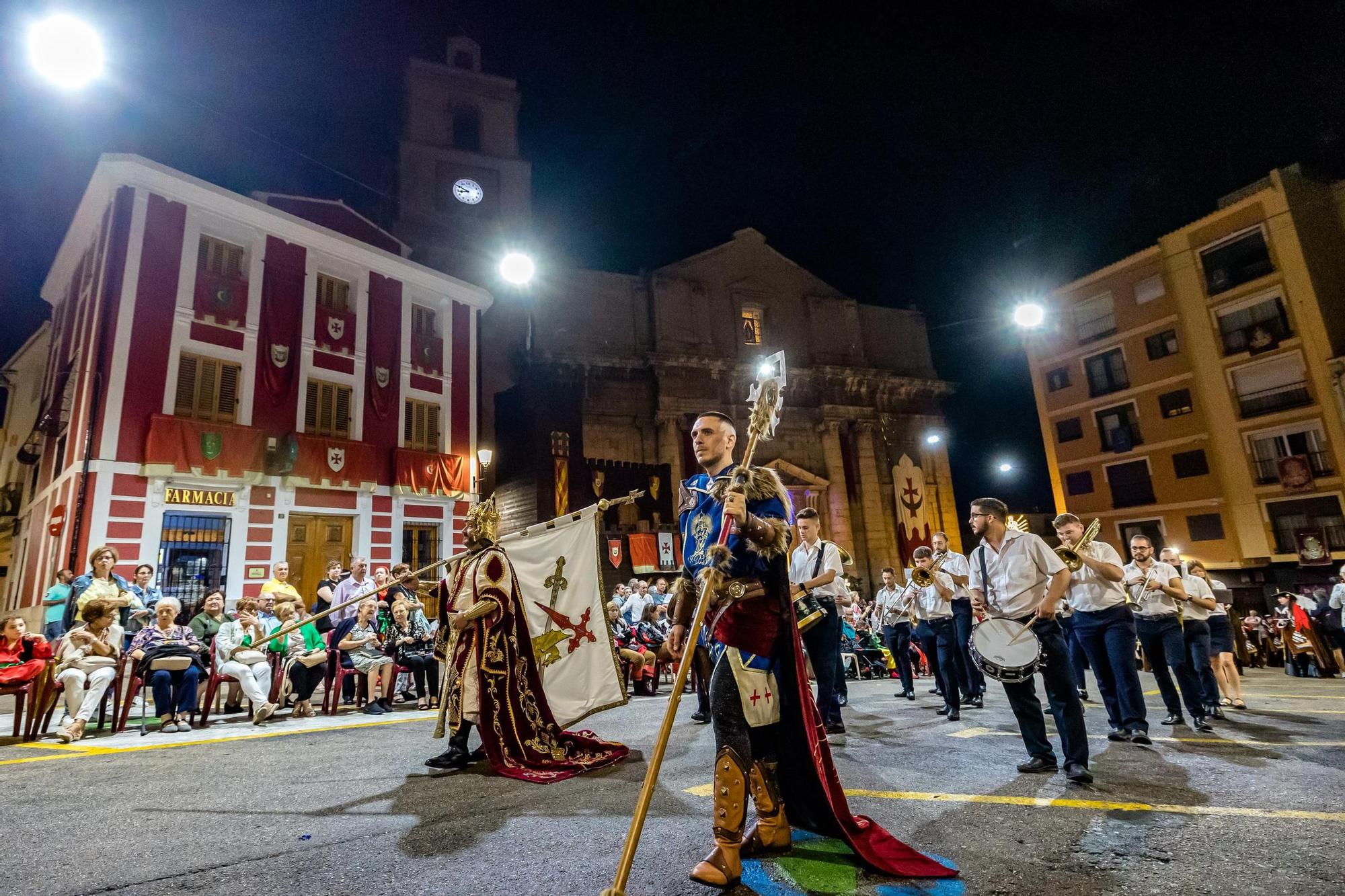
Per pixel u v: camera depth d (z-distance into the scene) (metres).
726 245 31.25
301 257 17.47
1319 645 13.89
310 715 8.05
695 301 29.50
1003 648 4.51
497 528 5.09
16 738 6.39
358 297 18.50
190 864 2.87
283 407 16.48
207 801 3.92
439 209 26.42
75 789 4.24
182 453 14.39
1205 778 4.22
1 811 3.73
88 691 6.57
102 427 13.83
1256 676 14.64
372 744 5.88
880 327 33.91
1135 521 28.31
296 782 4.38
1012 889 2.50
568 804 3.76
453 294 20.61
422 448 19.17
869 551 29.42
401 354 19.11
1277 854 2.81
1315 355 23.84
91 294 15.41
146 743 6.06
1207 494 26.28
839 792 2.86
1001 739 5.83
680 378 28.20
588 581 5.81
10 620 6.52
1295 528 24.19
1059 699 4.34
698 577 3.05
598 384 27.45
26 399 23.33
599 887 2.57
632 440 27.36
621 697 5.52
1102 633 6.00
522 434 23.47
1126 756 5.04
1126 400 28.97
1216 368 26.33
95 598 8.03
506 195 27.86
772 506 2.99
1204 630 7.40
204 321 15.55
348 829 3.33
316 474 16.42
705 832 3.22
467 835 3.22
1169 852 2.86
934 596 8.35
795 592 6.03
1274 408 24.88
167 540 14.39
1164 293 27.98
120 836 3.27
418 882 2.65
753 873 2.69
